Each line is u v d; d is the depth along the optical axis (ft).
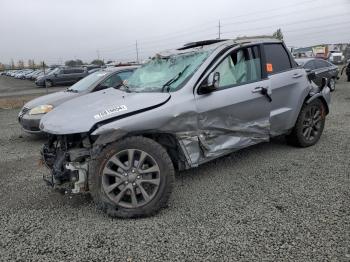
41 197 14.56
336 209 12.07
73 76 104.32
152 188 12.37
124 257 9.93
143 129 12.35
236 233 10.87
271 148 19.70
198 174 16.26
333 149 19.12
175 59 16.01
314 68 45.44
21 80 165.99
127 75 26.78
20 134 28.68
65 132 11.94
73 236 11.16
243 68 15.96
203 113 13.88
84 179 12.20
